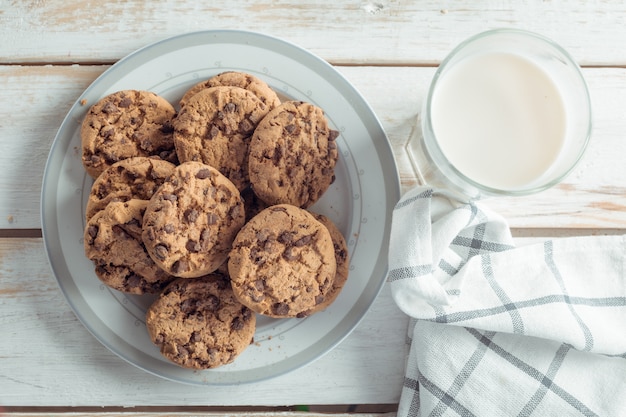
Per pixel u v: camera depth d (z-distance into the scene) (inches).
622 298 24.9
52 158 24.1
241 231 23.2
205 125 23.7
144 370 24.6
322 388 25.4
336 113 24.7
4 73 25.3
